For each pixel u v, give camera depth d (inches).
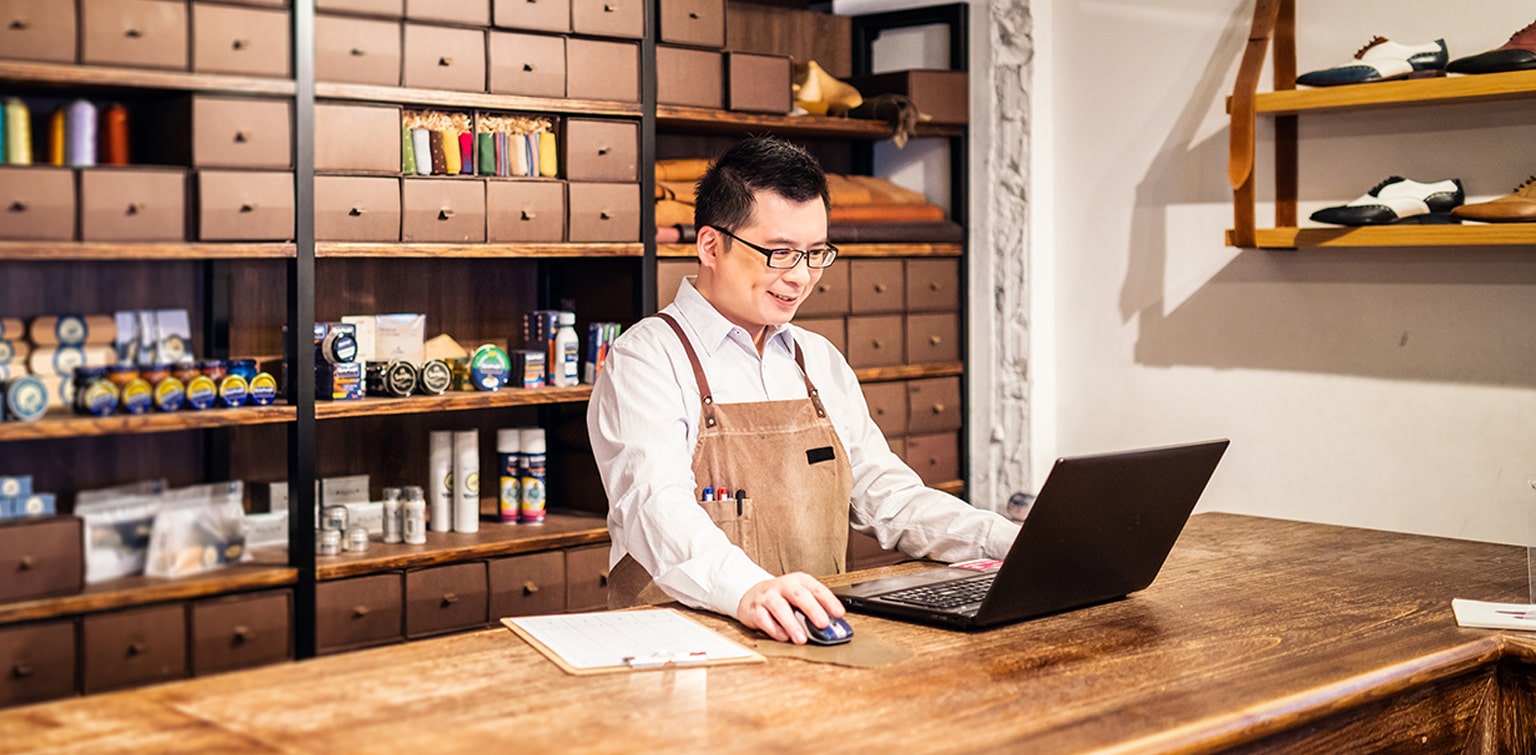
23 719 59.4
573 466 155.0
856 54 185.8
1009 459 173.8
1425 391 138.6
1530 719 81.0
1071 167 166.7
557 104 138.9
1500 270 132.8
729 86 154.1
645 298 146.3
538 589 138.4
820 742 57.9
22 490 111.9
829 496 100.0
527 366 143.6
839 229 163.6
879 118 169.9
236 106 116.7
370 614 127.1
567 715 61.0
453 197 132.4
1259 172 148.6
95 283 117.2
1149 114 158.6
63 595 108.7
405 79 128.8
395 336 137.4
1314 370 146.6
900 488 103.1
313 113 121.3
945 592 85.0
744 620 77.2
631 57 144.9
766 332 100.6
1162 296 159.0
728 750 56.6
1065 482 74.8
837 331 165.5
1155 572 88.6
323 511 131.0
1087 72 164.1
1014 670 70.1
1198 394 156.5
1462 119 133.6
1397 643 77.4
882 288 169.2
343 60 125.0
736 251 92.9
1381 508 142.3
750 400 98.9
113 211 110.1
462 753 55.5
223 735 57.4
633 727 59.4
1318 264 145.4
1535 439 131.4
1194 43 153.6
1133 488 80.4
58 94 113.7
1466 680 80.0
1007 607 78.4
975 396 177.6
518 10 135.0
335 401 127.8
